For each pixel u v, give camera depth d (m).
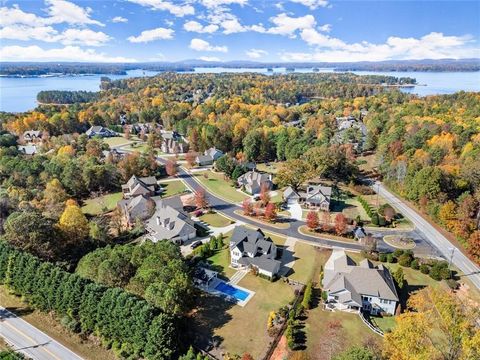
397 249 69.25
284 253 68.12
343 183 108.25
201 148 146.12
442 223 79.31
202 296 54.56
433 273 60.12
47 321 49.12
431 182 85.00
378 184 108.38
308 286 52.06
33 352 43.50
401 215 86.31
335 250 69.19
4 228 64.56
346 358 32.91
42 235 60.34
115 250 57.31
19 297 53.78
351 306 51.31
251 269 60.97
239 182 107.81
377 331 46.94
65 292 47.66
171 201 87.56
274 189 104.62
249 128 163.00
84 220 69.44
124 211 85.38
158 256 54.50
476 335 30.00
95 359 42.91
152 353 41.16
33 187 98.06
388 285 52.06
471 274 61.84
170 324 42.09
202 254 66.31
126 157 114.50
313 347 44.22
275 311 51.12
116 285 51.53
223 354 43.25
